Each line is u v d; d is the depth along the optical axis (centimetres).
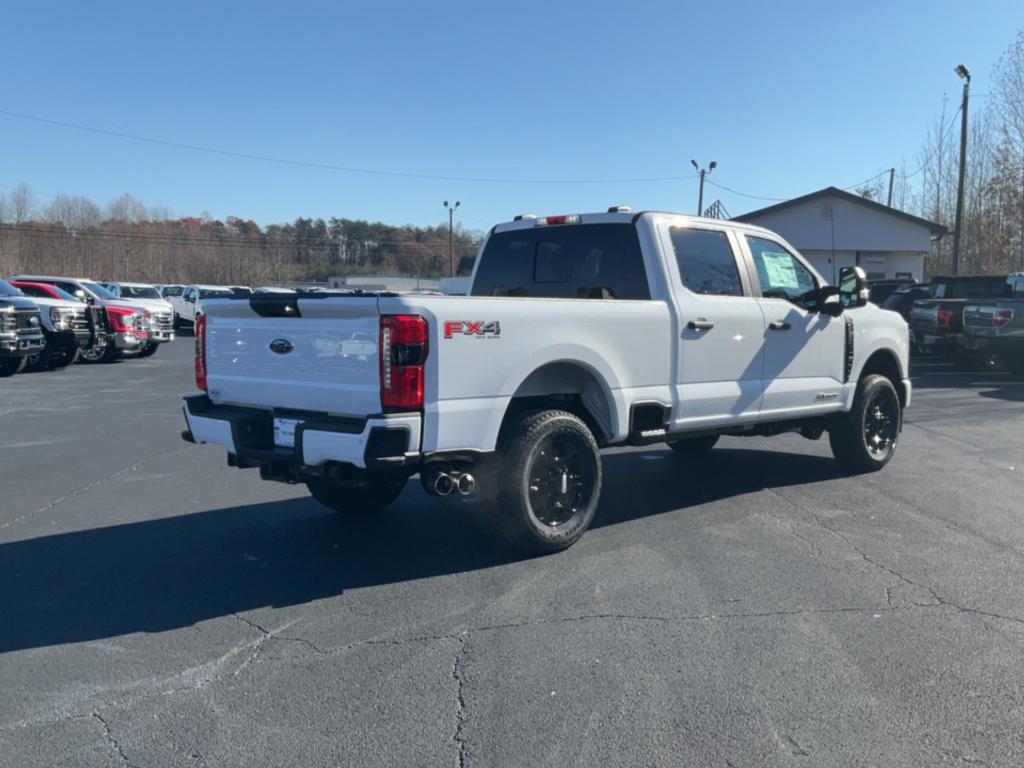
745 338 709
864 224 3847
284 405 571
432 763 346
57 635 471
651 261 660
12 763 346
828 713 383
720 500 753
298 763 346
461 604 512
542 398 617
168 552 616
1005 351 1669
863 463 847
